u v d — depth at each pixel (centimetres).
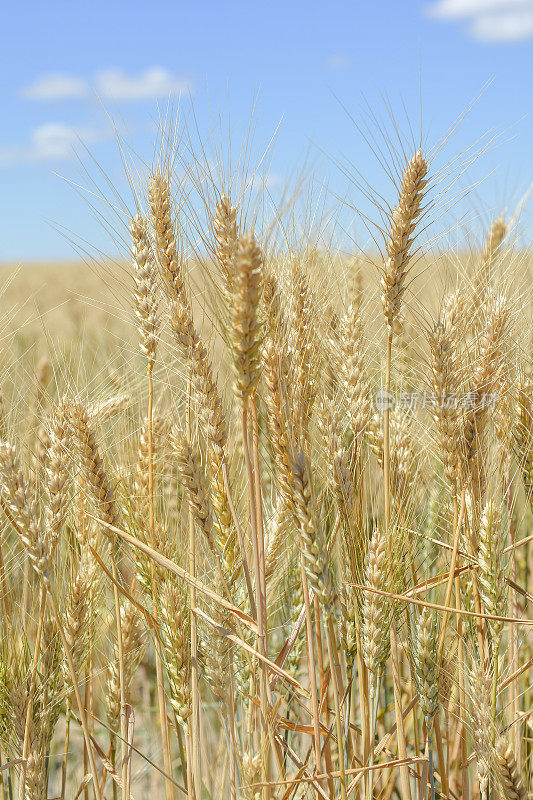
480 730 97
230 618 96
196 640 97
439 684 97
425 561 106
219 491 95
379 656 96
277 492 99
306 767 99
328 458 95
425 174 93
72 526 101
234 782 96
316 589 92
